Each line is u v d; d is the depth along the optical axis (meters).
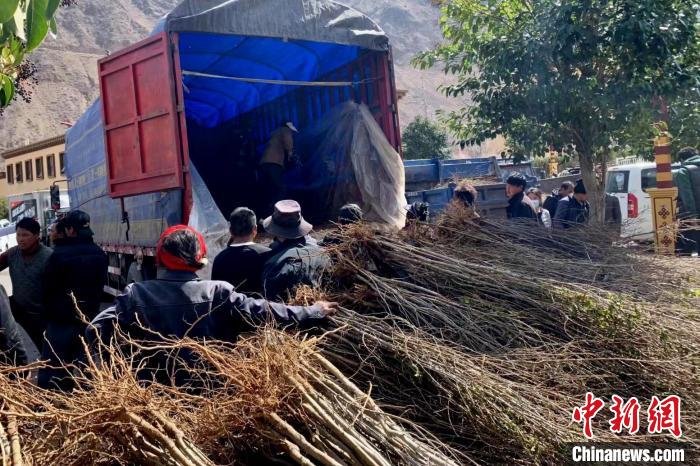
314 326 3.05
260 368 2.43
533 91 6.21
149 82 5.75
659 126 6.82
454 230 4.24
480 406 2.55
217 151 9.50
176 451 2.13
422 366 2.73
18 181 39.69
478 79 6.95
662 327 3.09
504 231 4.45
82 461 2.15
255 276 3.91
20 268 4.78
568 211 6.24
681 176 7.56
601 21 5.96
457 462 2.47
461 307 3.28
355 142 6.25
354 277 3.51
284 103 8.34
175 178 5.42
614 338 3.04
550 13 6.00
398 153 6.26
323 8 5.89
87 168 9.59
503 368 2.85
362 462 2.25
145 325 2.79
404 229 4.24
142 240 6.93
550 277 3.65
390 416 2.49
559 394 2.71
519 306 3.35
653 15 5.73
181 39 6.34
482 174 12.27
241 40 6.40
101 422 2.16
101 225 8.97
